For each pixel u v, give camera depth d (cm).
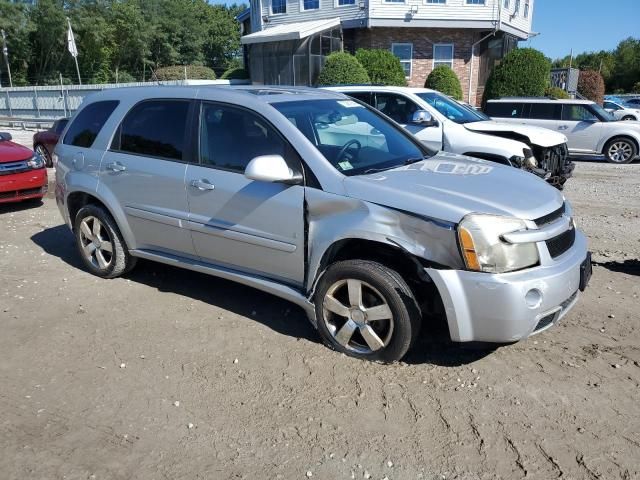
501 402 339
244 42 2495
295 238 397
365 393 350
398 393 350
